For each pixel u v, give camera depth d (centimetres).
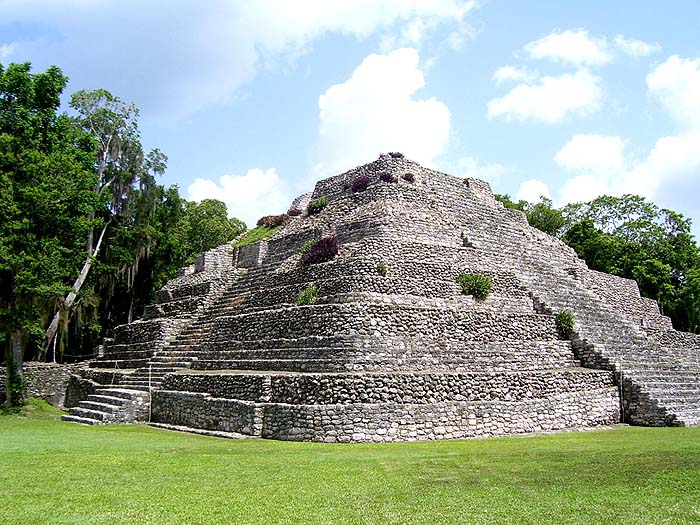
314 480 1107
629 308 3791
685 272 5488
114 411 2359
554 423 2095
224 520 870
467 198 3688
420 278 2473
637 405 2270
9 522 862
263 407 1855
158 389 2477
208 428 2059
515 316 2478
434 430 1802
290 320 2341
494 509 912
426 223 3016
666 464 1184
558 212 5991
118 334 3675
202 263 3947
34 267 2550
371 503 948
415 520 866
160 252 4903
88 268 3781
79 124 3916
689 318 5147
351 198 3500
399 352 2061
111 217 4097
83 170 2928
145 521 866
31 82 2880
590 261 5378
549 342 2488
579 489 1020
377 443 1673
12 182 2591
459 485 1059
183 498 985
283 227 3888
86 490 1041
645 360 2625
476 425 1897
